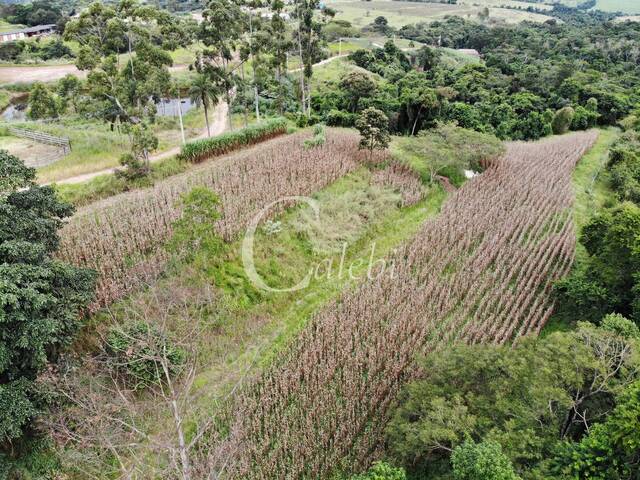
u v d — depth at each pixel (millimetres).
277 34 64125
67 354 25203
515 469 20031
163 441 19812
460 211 45656
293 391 27000
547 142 71312
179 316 28844
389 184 50156
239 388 26516
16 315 20797
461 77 94562
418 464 23250
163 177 46938
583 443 19656
